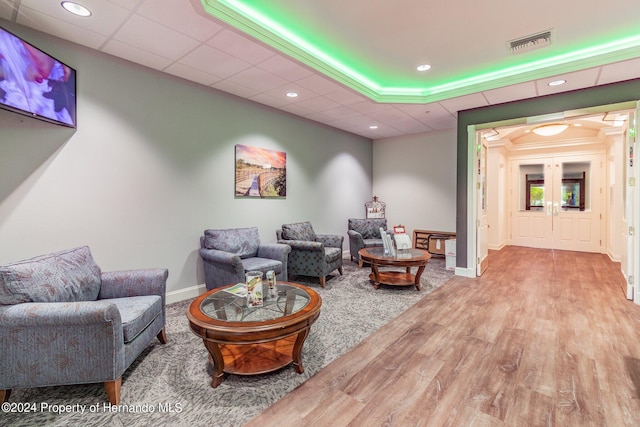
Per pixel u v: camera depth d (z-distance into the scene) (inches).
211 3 90.1
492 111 172.1
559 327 111.1
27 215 99.8
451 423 64.4
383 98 169.3
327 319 119.3
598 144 253.3
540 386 76.8
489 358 90.4
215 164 155.4
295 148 200.1
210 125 152.6
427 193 246.8
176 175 139.8
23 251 99.2
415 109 182.2
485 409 68.6
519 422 64.6
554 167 274.8
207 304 87.2
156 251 133.4
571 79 134.7
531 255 248.1
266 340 72.9
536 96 157.3
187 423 64.9
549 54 129.0
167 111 135.8
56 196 105.6
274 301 89.2
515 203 294.8
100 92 115.2
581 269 199.5
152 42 107.7
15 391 74.7
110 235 119.1
